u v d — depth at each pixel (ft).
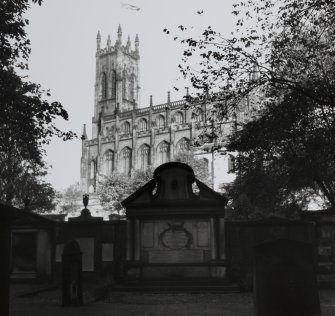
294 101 75.51
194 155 295.48
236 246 87.10
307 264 41.73
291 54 77.20
